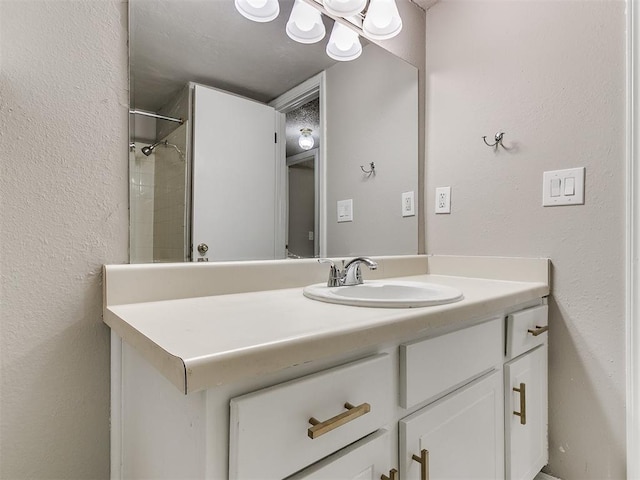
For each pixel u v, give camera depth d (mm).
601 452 1117
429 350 758
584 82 1143
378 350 686
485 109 1383
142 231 891
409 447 710
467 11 1448
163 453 605
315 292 931
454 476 819
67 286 785
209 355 459
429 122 1578
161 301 866
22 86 734
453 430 815
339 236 1330
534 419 1125
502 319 999
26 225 740
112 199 845
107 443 833
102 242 830
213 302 861
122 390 802
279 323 630
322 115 1286
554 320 1206
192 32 996
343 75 1330
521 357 1067
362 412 586
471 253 1419
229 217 1062
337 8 1211
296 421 541
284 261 1104
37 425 756
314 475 556
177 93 961
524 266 1259
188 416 519
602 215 1105
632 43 1043
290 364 523
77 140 798
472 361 877
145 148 901
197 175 999
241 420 484
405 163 1522
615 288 1082
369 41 1408
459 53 1471
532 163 1256
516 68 1298
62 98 780
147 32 911
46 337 763
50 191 765
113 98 850
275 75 1167
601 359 1111
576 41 1160
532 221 1254
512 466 1008
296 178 1225
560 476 1202
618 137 1075
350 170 1357
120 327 681
